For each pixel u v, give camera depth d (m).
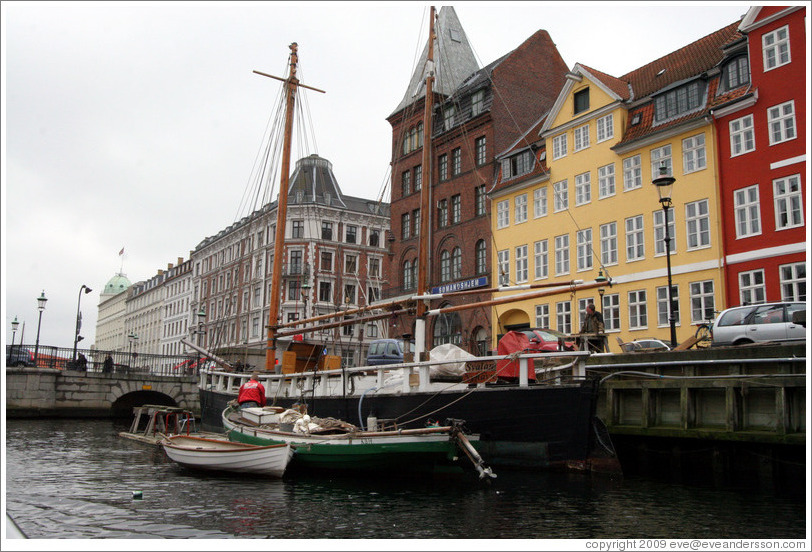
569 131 33.44
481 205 39.19
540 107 41.62
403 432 13.49
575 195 32.69
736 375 15.00
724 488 13.47
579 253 32.09
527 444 14.35
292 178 69.69
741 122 25.45
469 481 13.72
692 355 16.08
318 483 13.70
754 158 24.78
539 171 34.81
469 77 45.38
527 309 34.66
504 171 37.34
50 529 9.45
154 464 17.09
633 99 30.81
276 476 14.09
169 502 11.62
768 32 24.64
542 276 34.06
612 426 17.67
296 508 11.05
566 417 13.97
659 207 28.38
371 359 23.44
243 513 10.65
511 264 36.03
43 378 37.75
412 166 45.41
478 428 14.91
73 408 38.56
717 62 28.03
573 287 15.41
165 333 100.94
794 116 23.59
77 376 38.88
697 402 15.92
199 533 9.26
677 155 27.83
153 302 109.44
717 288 25.53
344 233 67.56
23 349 41.31
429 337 40.94
